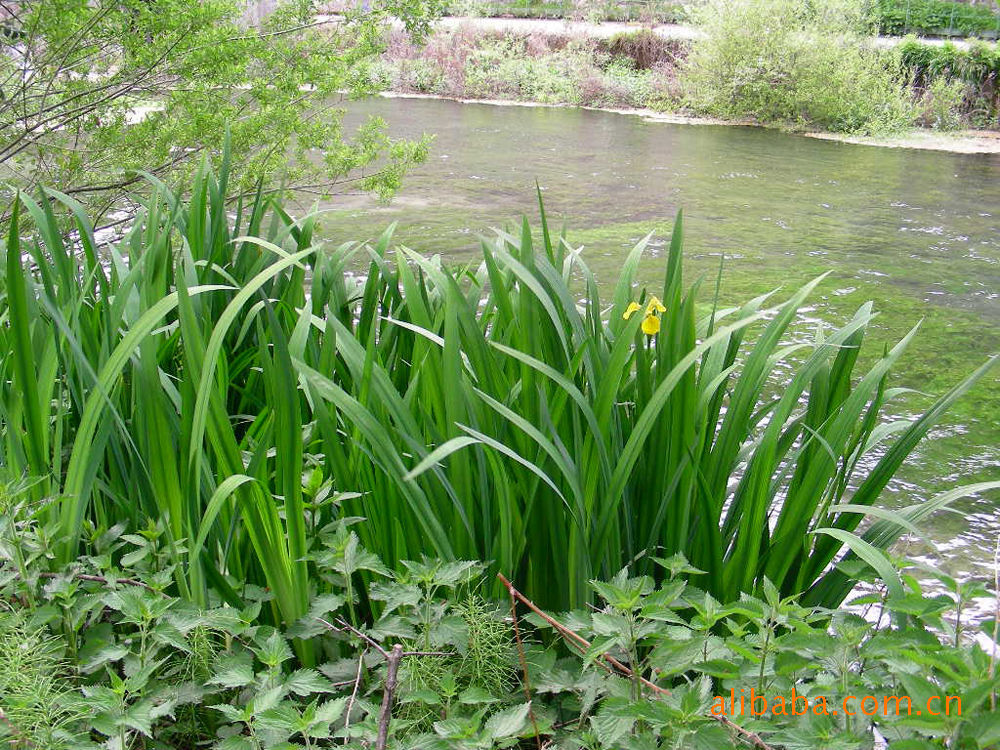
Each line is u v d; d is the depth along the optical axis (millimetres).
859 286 6352
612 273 6555
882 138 14172
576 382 1696
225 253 2352
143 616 1320
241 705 1407
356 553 1483
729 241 7656
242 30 4180
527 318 1566
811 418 1802
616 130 14352
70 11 3434
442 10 4504
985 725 1002
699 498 1606
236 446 1463
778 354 1788
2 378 1598
